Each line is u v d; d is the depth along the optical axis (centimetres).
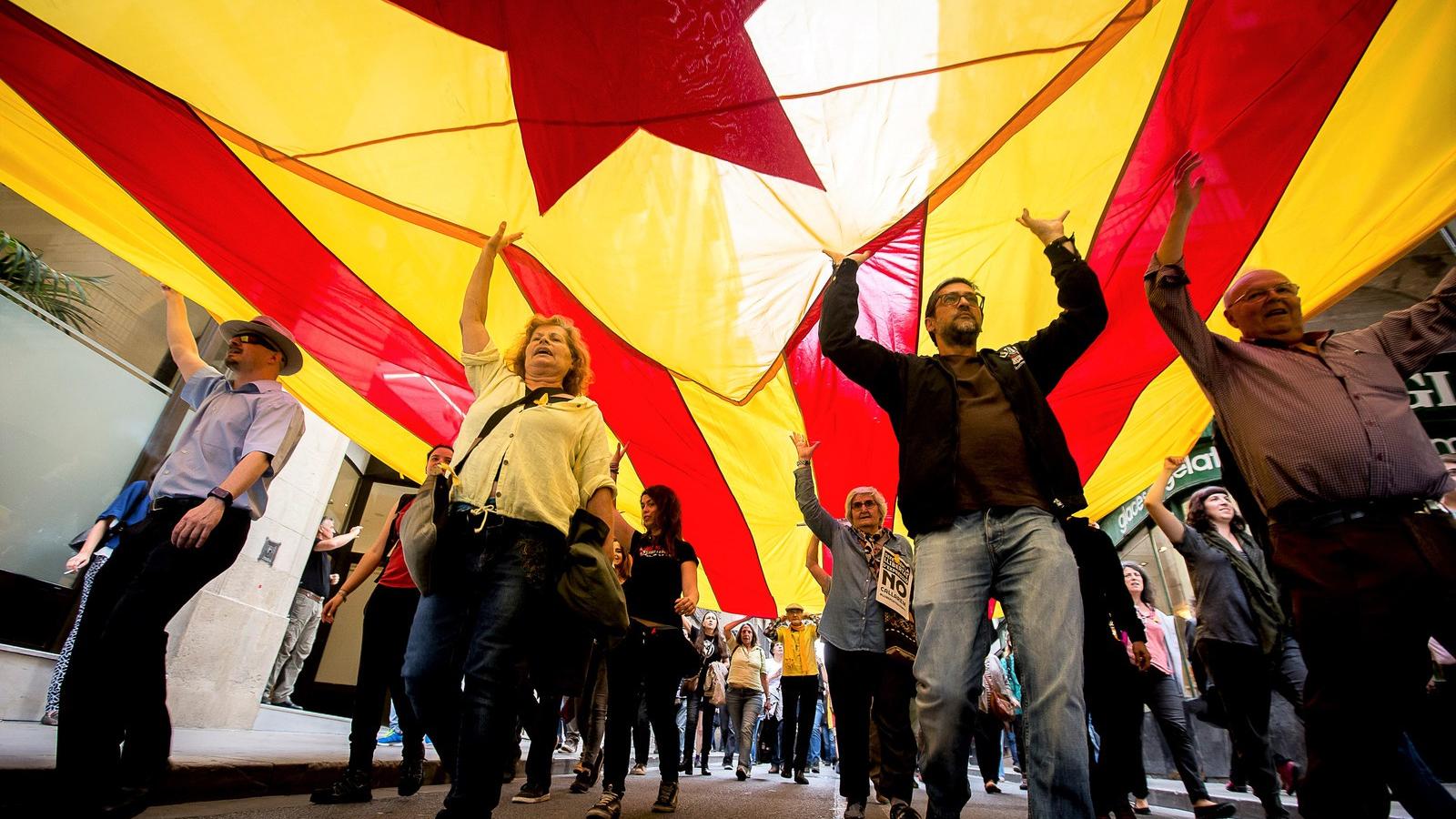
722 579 827
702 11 338
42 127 349
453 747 265
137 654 220
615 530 406
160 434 612
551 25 342
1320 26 350
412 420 544
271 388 290
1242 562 397
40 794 221
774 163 421
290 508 684
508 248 467
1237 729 379
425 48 352
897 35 354
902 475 228
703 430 621
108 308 573
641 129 402
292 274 445
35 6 308
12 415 493
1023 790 679
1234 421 242
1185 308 250
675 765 380
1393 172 375
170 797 262
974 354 257
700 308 508
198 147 375
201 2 319
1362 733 186
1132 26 352
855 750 380
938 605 205
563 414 240
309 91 360
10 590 484
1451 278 241
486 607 205
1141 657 325
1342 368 234
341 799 316
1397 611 189
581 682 231
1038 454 215
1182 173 248
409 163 404
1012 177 429
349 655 862
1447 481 209
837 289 265
